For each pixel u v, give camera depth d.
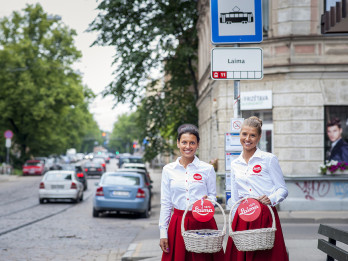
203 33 27.86
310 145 18.44
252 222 5.16
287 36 18.48
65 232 14.77
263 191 5.25
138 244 11.76
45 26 59.38
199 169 5.27
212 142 23.39
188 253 5.18
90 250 11.61
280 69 18.62
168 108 30.23
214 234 4.96
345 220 15.64
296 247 9.88
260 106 19.12
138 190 19.20
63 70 60.34
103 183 19.39
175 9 28.45
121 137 157.50
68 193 25.53
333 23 10.34
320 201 18.12
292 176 18.25
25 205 24.56
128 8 27.62
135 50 27.23
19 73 56.59
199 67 30.31
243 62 7.62
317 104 18.45
